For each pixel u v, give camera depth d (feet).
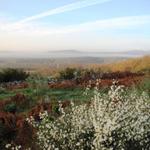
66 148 33.22
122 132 32.32
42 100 67.67
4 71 110.73
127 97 42.09
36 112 55.83
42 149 36.19
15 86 88.94
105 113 33.45
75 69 112.06
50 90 80.79
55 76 108.17
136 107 37.45
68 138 33.55
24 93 78.43
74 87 82.84
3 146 43.75
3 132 46.52
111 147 31.48
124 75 103.55
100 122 32.60
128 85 77.56
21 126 47.34
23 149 41.60
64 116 35.53
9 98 72.23
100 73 108.06
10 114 54.85
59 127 34.40
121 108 34.65
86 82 88.63
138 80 81.35
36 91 77.05
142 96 44.14
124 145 32.42
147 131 34.76
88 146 32.81
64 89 81.82
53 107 57.57
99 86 80.07
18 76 110.73
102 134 31.71
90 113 35.06
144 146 33.55
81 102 48.93
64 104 59.06
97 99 36.19
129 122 33.27
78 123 34.04
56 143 33.58
